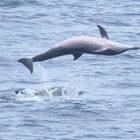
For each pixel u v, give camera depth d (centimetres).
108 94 5738
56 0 10338
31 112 5056
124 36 8362
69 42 4694
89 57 7281
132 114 5031
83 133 4538
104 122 4812
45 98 5534
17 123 4756
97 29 8731
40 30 8600
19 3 9919
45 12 9538
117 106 5281
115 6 10119
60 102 5400
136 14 9581
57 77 6475
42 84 6200
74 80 6325
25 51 7544
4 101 5419
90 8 9900
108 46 4619
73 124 4756
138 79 6312
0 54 7369
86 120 4862
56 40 8112
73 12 9600
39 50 7612
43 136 4469
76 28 8750
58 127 4678
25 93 5631
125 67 6844
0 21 8962
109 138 4444
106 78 6384
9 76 6481
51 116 4950
